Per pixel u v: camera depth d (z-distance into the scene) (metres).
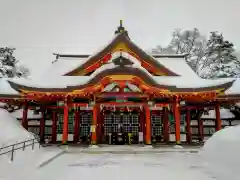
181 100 22.64
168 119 27.92
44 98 22.59
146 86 20.77
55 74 27.25
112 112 27.94
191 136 28.06
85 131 27.86
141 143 25.94
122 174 10.42
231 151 10.59
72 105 22.31
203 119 30.72
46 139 28.12
